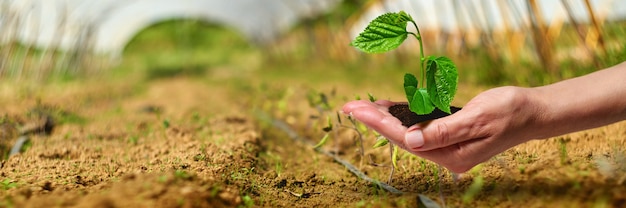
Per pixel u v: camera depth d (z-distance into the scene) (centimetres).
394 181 255
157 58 1352
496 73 494
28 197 207
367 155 313
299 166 314
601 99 183
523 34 466
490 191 212
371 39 197
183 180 208
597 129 277
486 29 501
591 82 187
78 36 755
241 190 234
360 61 825
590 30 384
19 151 333
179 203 187
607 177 205
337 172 293
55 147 336
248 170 272
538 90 188
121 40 980
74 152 323
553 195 197
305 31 1037
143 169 261
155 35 1514
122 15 941
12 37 604
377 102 217
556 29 430
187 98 637
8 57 607
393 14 196
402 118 200
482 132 184
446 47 623
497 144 189
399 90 548
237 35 1582
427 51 667
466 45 548
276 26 1173
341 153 338
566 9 387
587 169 215
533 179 213
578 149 254
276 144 384
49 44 679
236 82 820
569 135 272
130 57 1373
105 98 644
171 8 1094
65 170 265
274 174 274
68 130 407
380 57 780
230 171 260
